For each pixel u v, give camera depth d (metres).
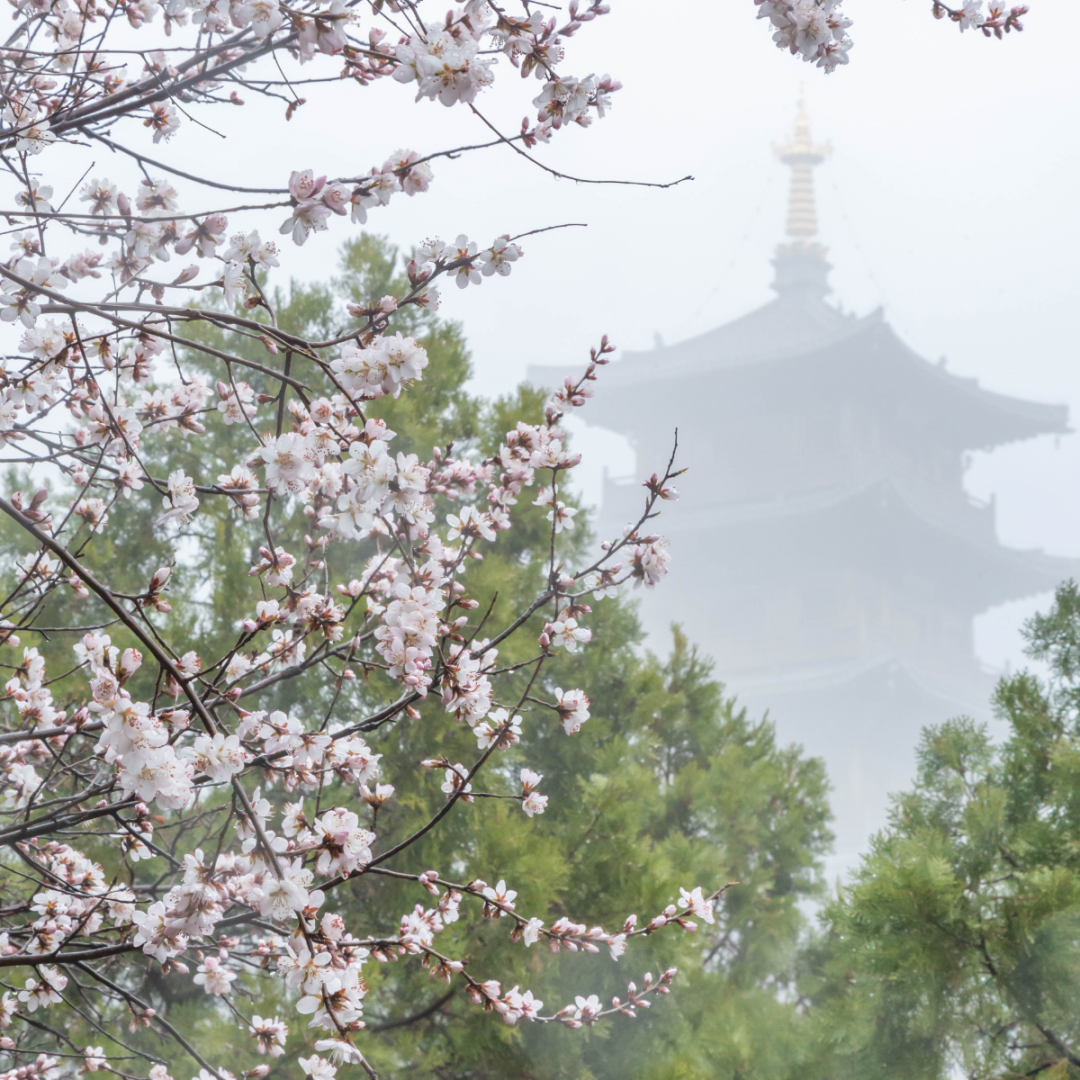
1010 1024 7.90
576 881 8.21
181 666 3.10
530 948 7.44
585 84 2.75
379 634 3.32
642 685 10.27
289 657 3.97
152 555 8.53
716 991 8.92
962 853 8.46
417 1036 7.46
